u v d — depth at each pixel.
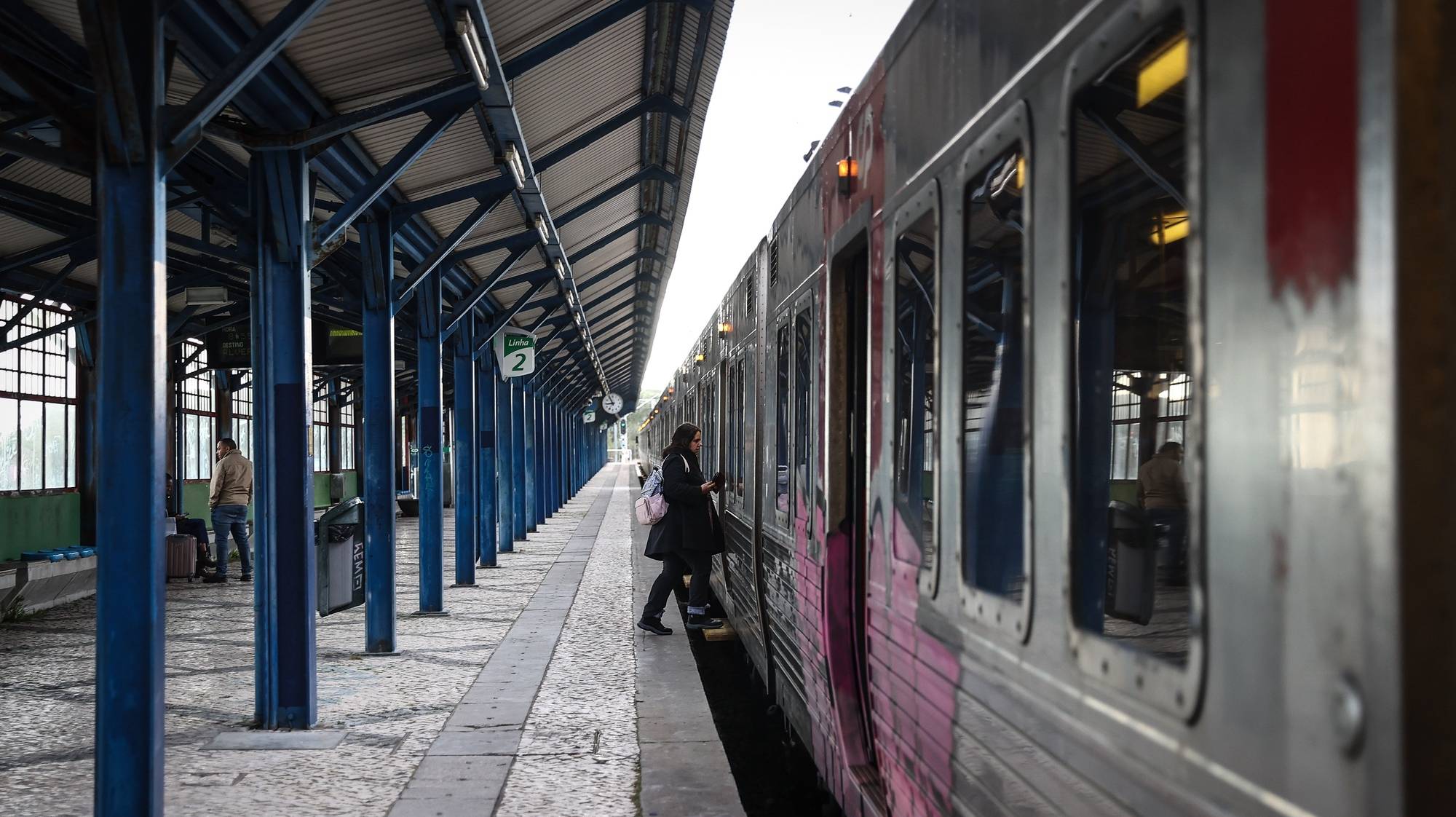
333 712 6.70
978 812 2.65
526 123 9.47
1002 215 2.52
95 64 4.07
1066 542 2.11
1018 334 2.44
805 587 5.36
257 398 6.27
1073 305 2.11
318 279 12.41
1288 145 1.40
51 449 13.05
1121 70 1.93
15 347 12.10
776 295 6.55
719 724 7.94
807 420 5.34
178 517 14.62
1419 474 1.18
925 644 3.15
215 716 6.57
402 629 9.91
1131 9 1.85
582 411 44.50
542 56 7.11
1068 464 2.11
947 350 2.92
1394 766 1.19
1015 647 2.38
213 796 5.04
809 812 6.09
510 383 18.03
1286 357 1.40
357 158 7.73
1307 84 1.36
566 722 6.41
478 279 13.55
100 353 4.23
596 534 21.56
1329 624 1.30
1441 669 1.18
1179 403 2.63
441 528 11.02
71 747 5.96
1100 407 2.53
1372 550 1.22
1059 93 2.16
